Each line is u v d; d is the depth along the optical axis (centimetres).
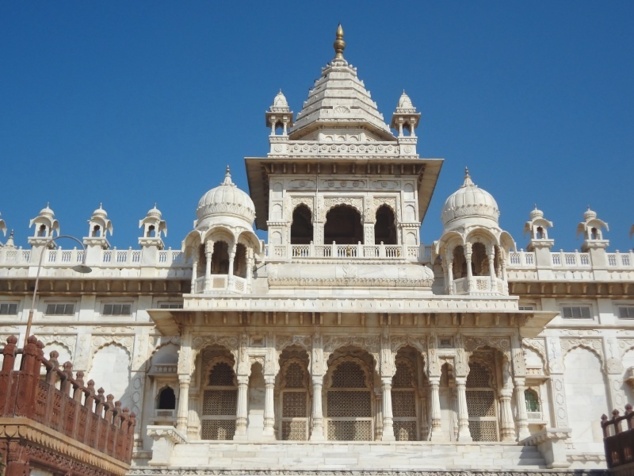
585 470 2528
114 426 2316
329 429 3416
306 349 3322
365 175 4269
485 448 2906
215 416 3438
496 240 3628
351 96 4712
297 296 3359
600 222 4078
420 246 4009
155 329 3838
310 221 4522
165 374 3709
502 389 3331
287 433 3391
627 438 2366
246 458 2822
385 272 3806
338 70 4872
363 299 3341
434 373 3272
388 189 4250
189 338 3328
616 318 3912
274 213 4159
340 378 3525
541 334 3859
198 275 3684
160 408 3728
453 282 3628
